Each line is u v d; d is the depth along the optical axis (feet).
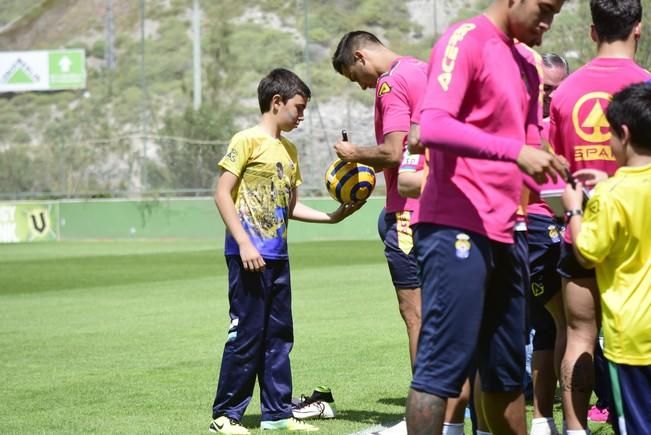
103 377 27.71
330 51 150.82
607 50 16.81
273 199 20.59
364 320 39.27
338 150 19.84
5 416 22.48
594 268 15.67
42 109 158.92
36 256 88.94
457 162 13.61
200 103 139.33
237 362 20.26
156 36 164.66
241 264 20.30
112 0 172.86
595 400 23.18
